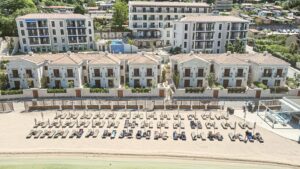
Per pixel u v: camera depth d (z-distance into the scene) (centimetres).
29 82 7038
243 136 5203
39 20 10400
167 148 4872
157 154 4731
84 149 4838
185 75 7200
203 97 6856
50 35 10750
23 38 10538
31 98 6719
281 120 5766
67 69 6994
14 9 13838
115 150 4822
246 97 6900
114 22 13200
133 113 6025
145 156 4688
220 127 5500
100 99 6706
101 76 7119
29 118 5809
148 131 5300
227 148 4875
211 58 7606
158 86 7338
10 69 6881
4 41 11562
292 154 4756
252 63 7456
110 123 5528
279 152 4800
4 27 11788
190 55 7506
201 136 5147
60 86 7144
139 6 12062
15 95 6681
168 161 4591
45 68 7294
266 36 13575
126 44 10831
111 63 7006
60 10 15725
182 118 5797
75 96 6831
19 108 6238
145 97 6856
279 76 7331
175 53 10675
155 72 7156
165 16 12438
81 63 7231
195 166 4462
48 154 4725
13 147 4862
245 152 4784
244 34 10819
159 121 5700
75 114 5922
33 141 5031
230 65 7100
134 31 12238
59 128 5419
